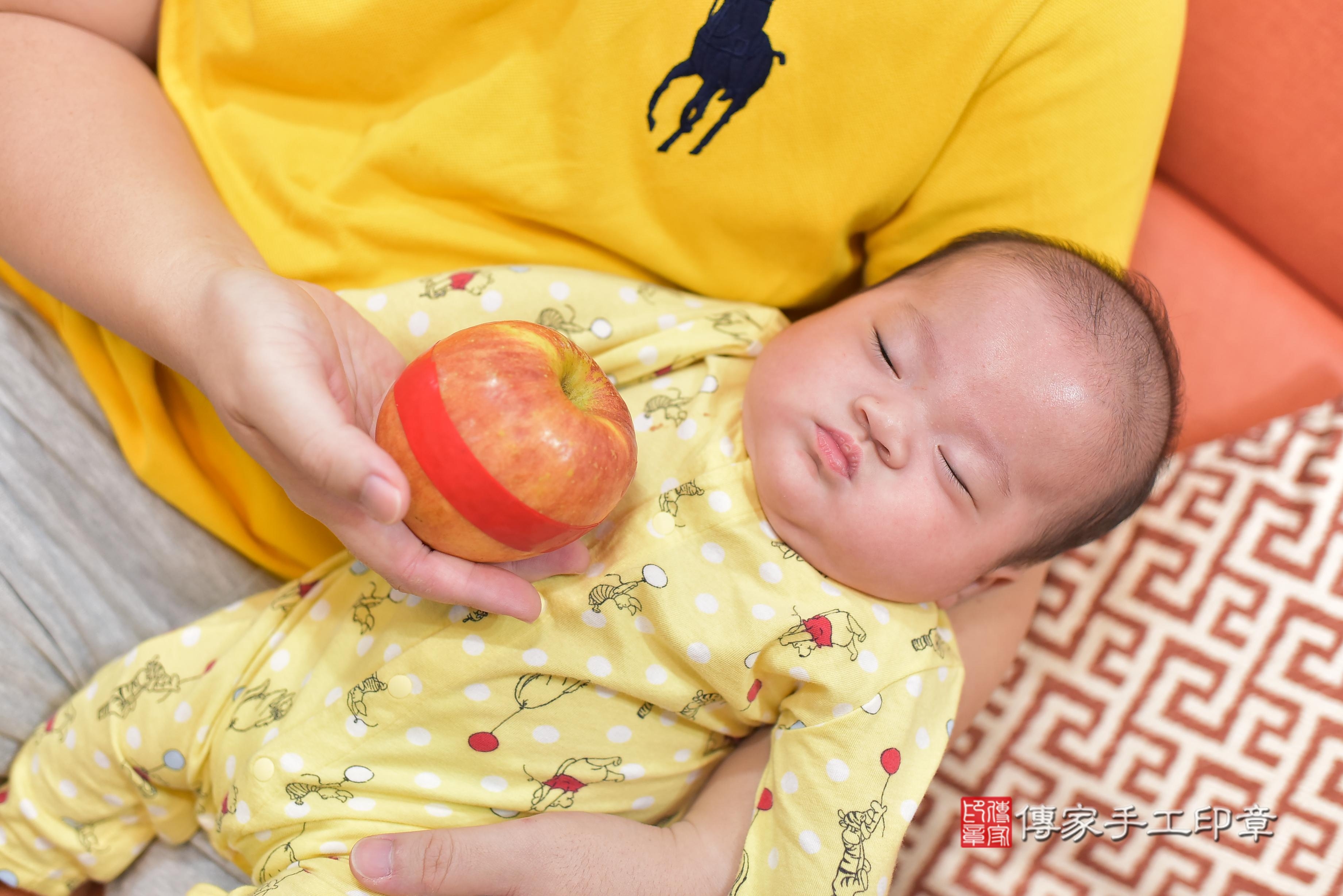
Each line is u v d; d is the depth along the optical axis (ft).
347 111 3.13
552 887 2.87
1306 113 3.62
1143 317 3.11
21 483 3.13
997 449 2.91
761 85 2.90
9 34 2.94
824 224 3.21
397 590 3.00
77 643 3.34
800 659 2.93
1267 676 3.84
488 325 2.39
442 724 2.92
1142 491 3.25
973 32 2.80
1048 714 3.95
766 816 3.02
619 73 2.91
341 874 2.76
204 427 3.30
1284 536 3.94
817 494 2.90
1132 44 2.93
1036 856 3.80
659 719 3.12
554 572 2.78
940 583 3.05
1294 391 4.03
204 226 2.76
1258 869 3.66
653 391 3.22
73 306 2.84
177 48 3.17
